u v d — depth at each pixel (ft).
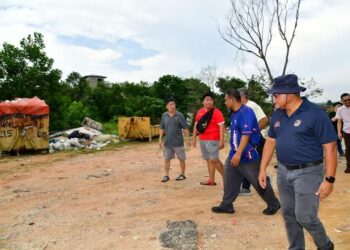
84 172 33.73
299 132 11.46
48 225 18.38
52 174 33.37
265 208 19.45
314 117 11.31
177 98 118.62
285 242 14.88
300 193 11.48
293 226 12.35
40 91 81.97
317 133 11.29
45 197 24.16
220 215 18.67
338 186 23.70
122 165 37.47
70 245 15.64
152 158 42.45
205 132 24.43
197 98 117.08
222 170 24.93
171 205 21.03
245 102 22.31
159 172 32.32
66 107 99.09
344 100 27.66
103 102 134.72
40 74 79.36
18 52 78.64
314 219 11.46
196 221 17.93
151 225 17.62
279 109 12.45
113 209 20.67
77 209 20.98
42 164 40.63
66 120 91.04
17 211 21.09
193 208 20.18
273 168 31.14
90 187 26.81
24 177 32.40
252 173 17.71
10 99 78.07
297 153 11.54
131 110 123.44
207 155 24.97
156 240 15.69
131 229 17.20
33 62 80.12
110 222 18.39
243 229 16.53
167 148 27.84
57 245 15.70
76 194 24.71
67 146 57.16
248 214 18.60
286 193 12.24
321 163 11.60
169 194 23.67
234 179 18.61
